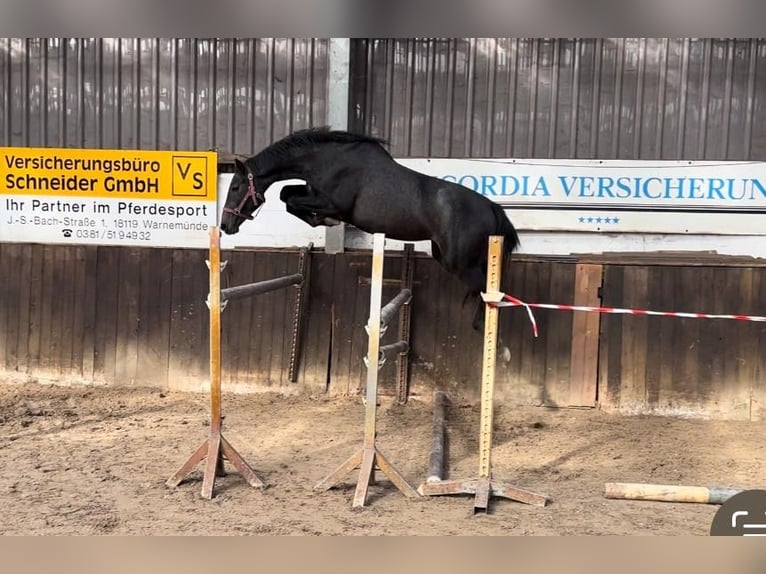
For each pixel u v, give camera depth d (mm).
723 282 4977
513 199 5125
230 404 5059
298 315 5188
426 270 5188
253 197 4004
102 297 5387
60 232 5375
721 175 4988
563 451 4211
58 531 2871
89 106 5387
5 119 5398
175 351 5371
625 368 5074
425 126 5242
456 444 4312
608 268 5059
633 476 3771
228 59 5297
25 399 5090
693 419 4984
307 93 5254
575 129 5152
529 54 5156
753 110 5047
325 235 5246
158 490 3387
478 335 5164
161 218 5320
